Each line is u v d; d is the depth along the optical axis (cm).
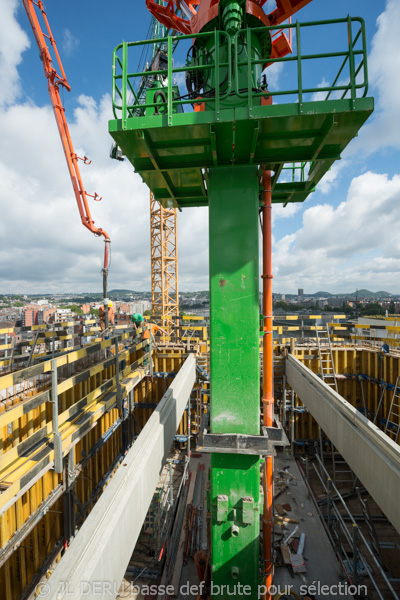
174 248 3959
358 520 1110
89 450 1013
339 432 768
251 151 457
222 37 534
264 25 559
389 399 1436
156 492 980
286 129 446
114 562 402
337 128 437
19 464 553
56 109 1441
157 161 517
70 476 754
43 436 575
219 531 529
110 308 1252
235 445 506
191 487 1259
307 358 1619
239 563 525
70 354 647
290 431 1553
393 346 1567
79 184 1445
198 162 520
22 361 934
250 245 517
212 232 523
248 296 517
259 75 574
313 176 616
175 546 962
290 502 1168
